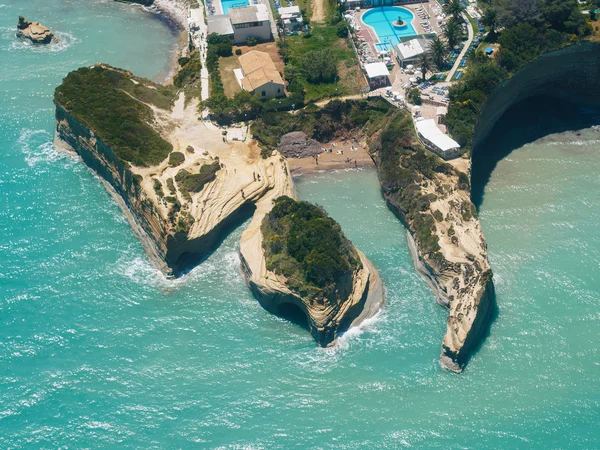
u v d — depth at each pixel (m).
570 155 172.88
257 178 161.75
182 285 147.25
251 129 176.00
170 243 147.00
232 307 142.38
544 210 158.62
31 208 164.75
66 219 162.25
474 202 161.25
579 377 127.12
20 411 124.88
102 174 170.75
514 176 167.62
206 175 158.75
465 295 134.62
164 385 128.62
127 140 165.12
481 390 125.88
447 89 176.50
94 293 146.00
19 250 154.62
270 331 137.88
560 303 139.62
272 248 142.88
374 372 129.50
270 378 129.38
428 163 158.12
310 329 136.38
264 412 123.88
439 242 144.88
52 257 153.25
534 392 125.12
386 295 143.00
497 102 176.75
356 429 120.75
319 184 169.00
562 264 146.75
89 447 119.38
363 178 169.88
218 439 120.06
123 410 124.69
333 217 160.00
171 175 159.12
